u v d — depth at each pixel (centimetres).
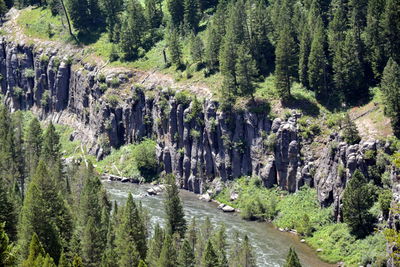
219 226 10894
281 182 12038
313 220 10644
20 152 12081
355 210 9450
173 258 7381
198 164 13512
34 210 7444
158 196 13125
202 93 13975
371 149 10081
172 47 15538
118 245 8006
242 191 12469
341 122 11344
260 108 12719
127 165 14875
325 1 14400
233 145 12950
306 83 12950
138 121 15412
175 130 14162
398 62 11838
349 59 11925
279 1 15238
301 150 11775
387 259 8306
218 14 15400
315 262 9219
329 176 10875
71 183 11331
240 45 13338
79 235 8350
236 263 7825
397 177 9388
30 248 6481
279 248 9825
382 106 11106
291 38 12738
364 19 13100
